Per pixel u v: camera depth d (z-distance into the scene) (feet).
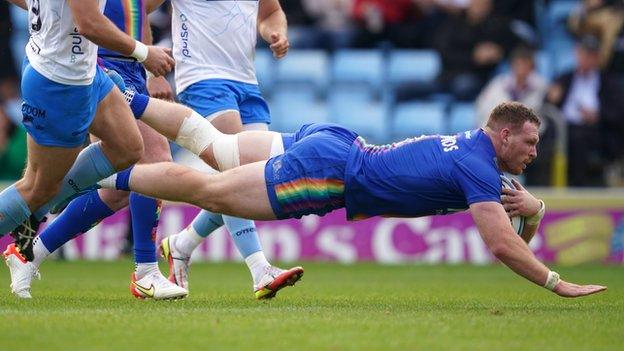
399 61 208.54
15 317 67.26
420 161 77.46
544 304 87.51
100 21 74.02
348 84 208.23
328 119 206.08
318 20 210.79
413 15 208.64
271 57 209.67
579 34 199.31
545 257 171.53
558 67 203.62
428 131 201.98
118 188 80.94
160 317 68.54
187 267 96.17
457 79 201.57
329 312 74.38
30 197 80.07
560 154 176.35
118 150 79.46
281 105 207.82
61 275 132.57
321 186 78.33
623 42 196.65
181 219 165.78
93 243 170.71
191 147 84.48
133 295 90.12
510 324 67.56
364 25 209.36
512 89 188.85
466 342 59.47
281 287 89.40
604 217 171.63
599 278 138.00
